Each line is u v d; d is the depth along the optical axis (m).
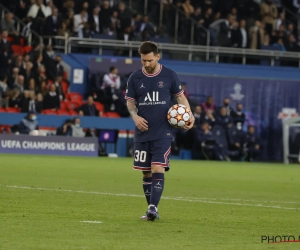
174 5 102.69
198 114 87.94
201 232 25.22
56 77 87.06
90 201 34.31
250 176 59.81
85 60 93.00
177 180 51.97
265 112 92.31
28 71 87.00
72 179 48.31
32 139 81.31
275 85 92.62
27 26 94.00
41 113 84.44
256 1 105.44
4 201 32.72
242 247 22.05
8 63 85.81
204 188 45.88
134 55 96.44
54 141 82.00
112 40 95.12
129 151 85.56
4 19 93.25
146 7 102.75
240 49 99.12
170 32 102.50
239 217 30.06
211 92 90.94
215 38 100.25
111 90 88.69
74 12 96.50
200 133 87.50
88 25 95.31
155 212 27.58
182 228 26.05
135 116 28.62
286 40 103.69
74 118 83.56
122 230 24.92
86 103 85.81
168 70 29.03
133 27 96.81
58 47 95.06
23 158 71.56
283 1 110.50
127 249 20.97
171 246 21.84
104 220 27.44
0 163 61.69
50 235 23.25
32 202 32.81
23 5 96.31
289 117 93.00
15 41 92.19
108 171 58.09
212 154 87.75
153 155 28.31
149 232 24.72
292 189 47.47
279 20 105.50
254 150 89.62
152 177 28.19
